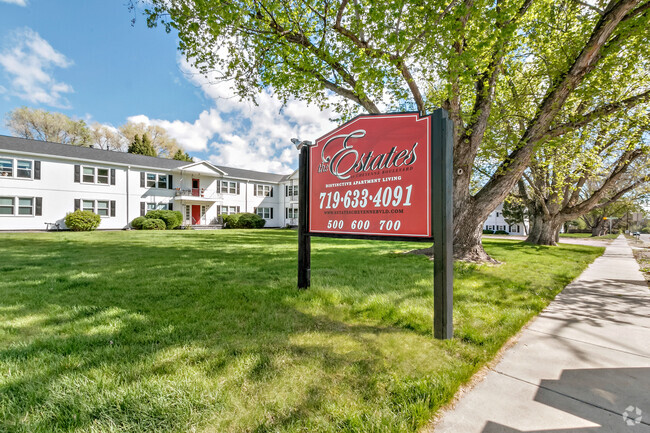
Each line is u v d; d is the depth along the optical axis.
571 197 13.73
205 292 4.01
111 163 21.09
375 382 1.90
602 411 1.65
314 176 4.21
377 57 6.21
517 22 6.08
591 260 8.63
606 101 7.94
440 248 2.66
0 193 17.14
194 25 5.92
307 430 1.45
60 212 19.12
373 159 3.42
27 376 1.89
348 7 7.18
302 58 6.79
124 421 1.49
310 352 2.30
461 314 3.29
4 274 5.09
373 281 4.82
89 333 2.61
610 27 5.38
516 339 2.71
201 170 25.30
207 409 1.59
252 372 1.97
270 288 4.26
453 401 1.76
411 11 5.69
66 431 1.43
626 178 12.64
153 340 2.48
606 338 2.73
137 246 9.88
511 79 9.12
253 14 6.24
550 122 6.79
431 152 2.83
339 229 3.81
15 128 31.58
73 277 4.89
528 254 9.64
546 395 1.82
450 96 5.94
